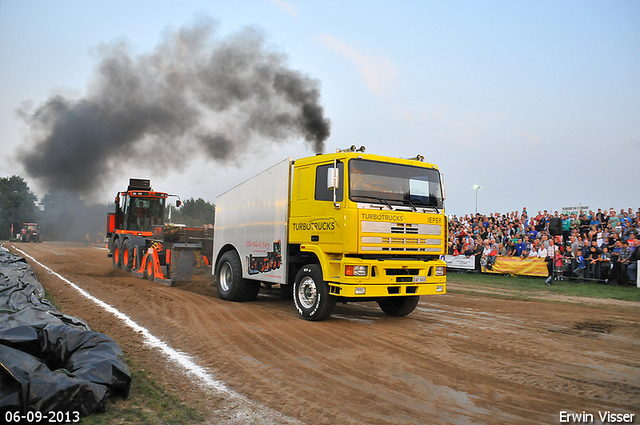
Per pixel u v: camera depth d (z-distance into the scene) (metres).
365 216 7.72
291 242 8.90
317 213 8.30
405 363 5.59
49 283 12.45
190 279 13.22
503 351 6.17
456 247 19.55
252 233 10.17
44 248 32.81
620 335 7.24
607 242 15.12
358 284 7.63
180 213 29.09
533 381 4.95
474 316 8.97
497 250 17.77
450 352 6.11
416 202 8.49
